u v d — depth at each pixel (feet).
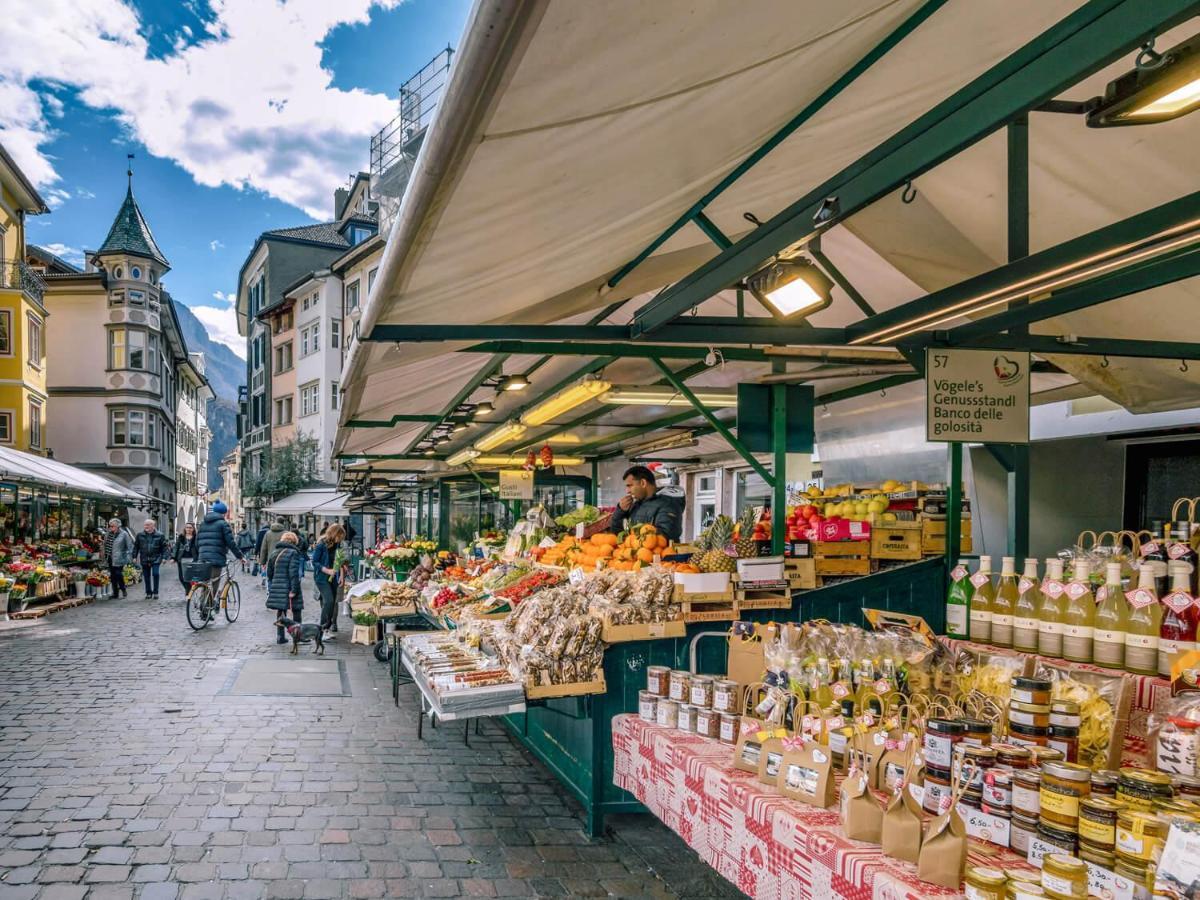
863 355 17.78
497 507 57.36
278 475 120.98
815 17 6.03
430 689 15.71
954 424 14.58
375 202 122.31
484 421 29.73
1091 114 7.47
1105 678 10.10
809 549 17.80
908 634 12.91
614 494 45.21
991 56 8.20
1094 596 12.00
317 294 132.16
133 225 151.53
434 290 10.02
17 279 98.07
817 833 8.91
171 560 131.54
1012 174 9.74
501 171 6.83
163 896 12.32
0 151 89.56
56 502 87.86
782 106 7.86
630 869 13.78
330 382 128.57
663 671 14.16
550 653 15.02
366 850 14.25
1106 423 23.11
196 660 32.60
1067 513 24.66
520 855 14.26
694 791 11.54
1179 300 13.78
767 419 19.52
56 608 51.29
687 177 8.93
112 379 147.13
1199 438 20.98
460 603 24.91
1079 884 6.79
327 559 39.93
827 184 8.21
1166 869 6.40
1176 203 7.50
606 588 16.79
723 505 42.22
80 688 26.86
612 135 6.89
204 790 17.04
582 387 19.79
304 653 34.94
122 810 15.80
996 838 8.28
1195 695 9.06
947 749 8.94
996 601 13.43
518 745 21.18
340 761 19.38
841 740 10.12
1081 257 8.56
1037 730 9.40
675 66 5.94
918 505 18.71
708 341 12.82
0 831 14.62
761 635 14.06
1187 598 10.61
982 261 14.08
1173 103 7.07
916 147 6.97
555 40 4.96
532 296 11.82
